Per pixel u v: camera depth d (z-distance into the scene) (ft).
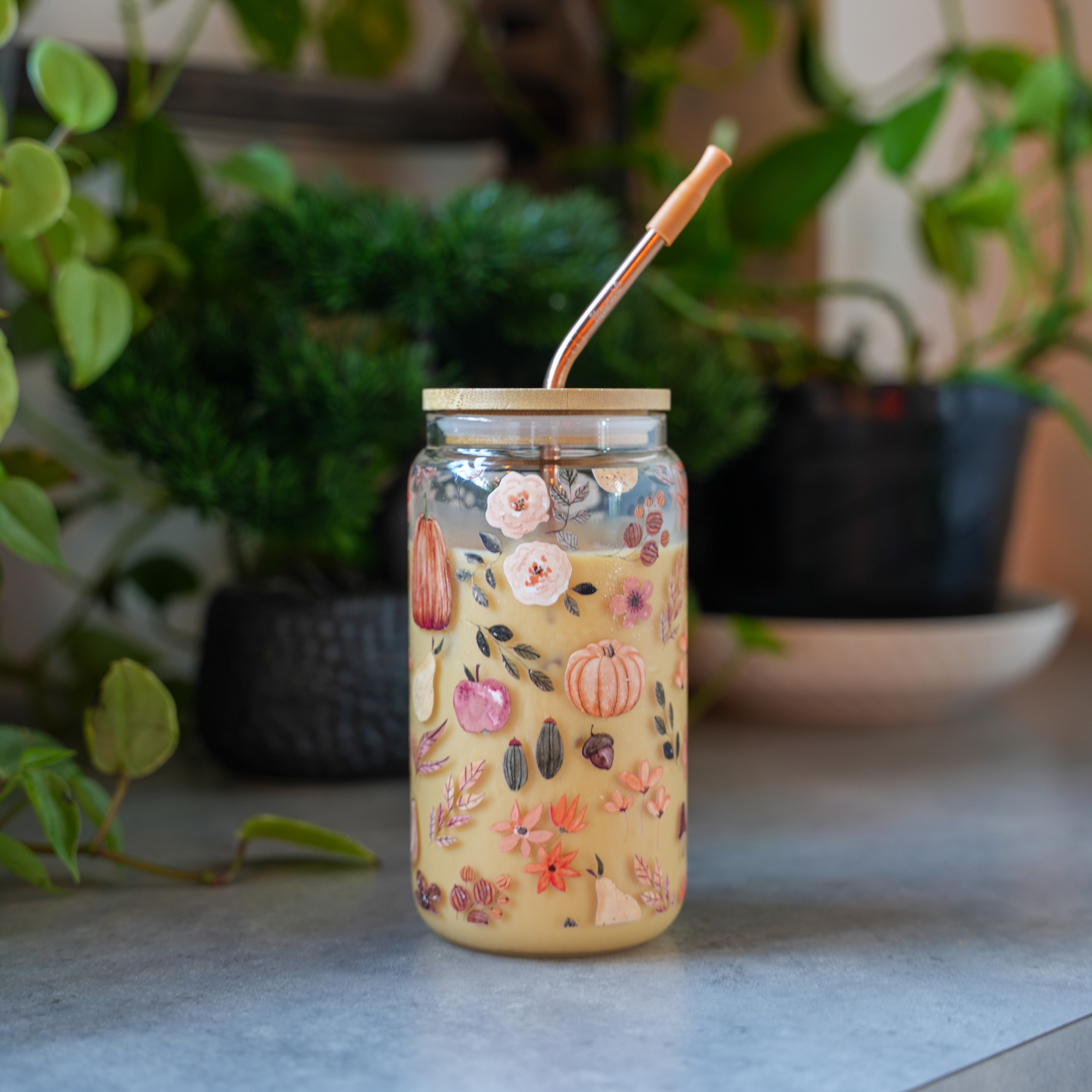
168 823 2.81
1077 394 4.43
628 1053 2.20
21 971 2.36
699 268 3.24
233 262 2.88
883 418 3.19
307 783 2.98
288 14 3.17
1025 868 2.63
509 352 3.02
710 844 2.72
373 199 2.93
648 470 2.36
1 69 3.02
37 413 3.39
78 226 2.67
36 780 2.47
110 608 3.34
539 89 3.62
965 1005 2.28
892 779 3.01
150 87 3.18
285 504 2.78
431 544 2.37
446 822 2.38
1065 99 3.23
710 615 3.35
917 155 3.27
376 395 2.77
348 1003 2.29
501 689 2.34
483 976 2.35
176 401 2.76
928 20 4.11
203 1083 2.16
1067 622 3.39
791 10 3.93
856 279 3.98
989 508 3.28
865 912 2.50
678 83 3.92
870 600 3.25
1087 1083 2.26
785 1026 2.24
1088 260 3.41
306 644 2.93
